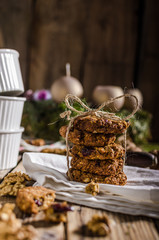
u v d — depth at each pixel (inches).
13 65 19.9
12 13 36.9
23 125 31.2
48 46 38.6
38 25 38.3
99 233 12.6
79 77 39.4
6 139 19.7
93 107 18.7
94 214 14.0
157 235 12.9
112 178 16.0
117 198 14.9
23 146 25.2
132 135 30.2
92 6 38.7
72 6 38.4
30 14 37.4
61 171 17.4
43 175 15.8
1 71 19.4
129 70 39.6
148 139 39.2
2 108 19.2
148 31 38.6
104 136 16.0
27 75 38.5
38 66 38.7
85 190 15.1
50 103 30.6
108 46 39.3
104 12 38.8
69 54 39.0
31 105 30.9
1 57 19.4
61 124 28.7
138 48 39.4
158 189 14.5
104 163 16.1
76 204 14.9
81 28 38.9
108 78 39.6
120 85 39.7
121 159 16.4
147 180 16.7
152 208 14.5
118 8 38.8
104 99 29.1
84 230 12.9
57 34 38.7
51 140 29.9
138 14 39.0
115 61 39.5
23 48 37.8
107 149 15.9
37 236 12.2
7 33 37.1
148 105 39.6
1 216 12.3
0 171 19.7
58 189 15.3
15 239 11.6
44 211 13.8
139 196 14.6
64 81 30.0
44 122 30.2
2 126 19.5
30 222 13.2
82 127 16.0
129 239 12.5
